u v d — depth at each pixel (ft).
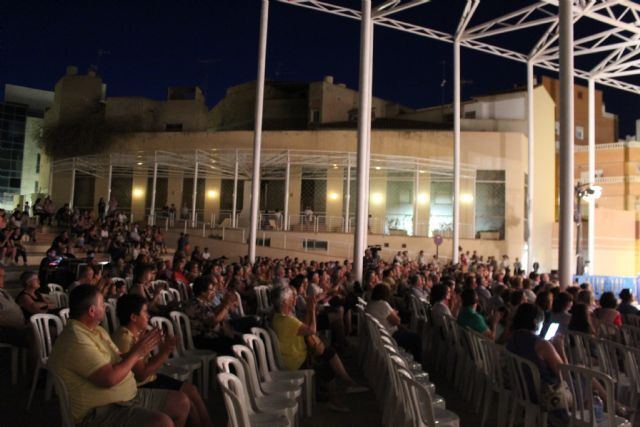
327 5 74.43
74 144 120.06
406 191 115.24
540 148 125.08
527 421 19.11
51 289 34.60
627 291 36.88
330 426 21.24
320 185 114.93
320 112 133.59
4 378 25.49
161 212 116.37
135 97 131.54
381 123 136.15
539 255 122.31
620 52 91.66
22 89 171.32
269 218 109.09
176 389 16.83
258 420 16.46
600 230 122.93
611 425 16.35
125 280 38.88
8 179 161.79
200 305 26.40
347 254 99.55
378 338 24.81
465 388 26.02
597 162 144.36
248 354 18.60
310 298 23.98
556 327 22.71
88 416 13.55
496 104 124.57
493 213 113.09
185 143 115.34
